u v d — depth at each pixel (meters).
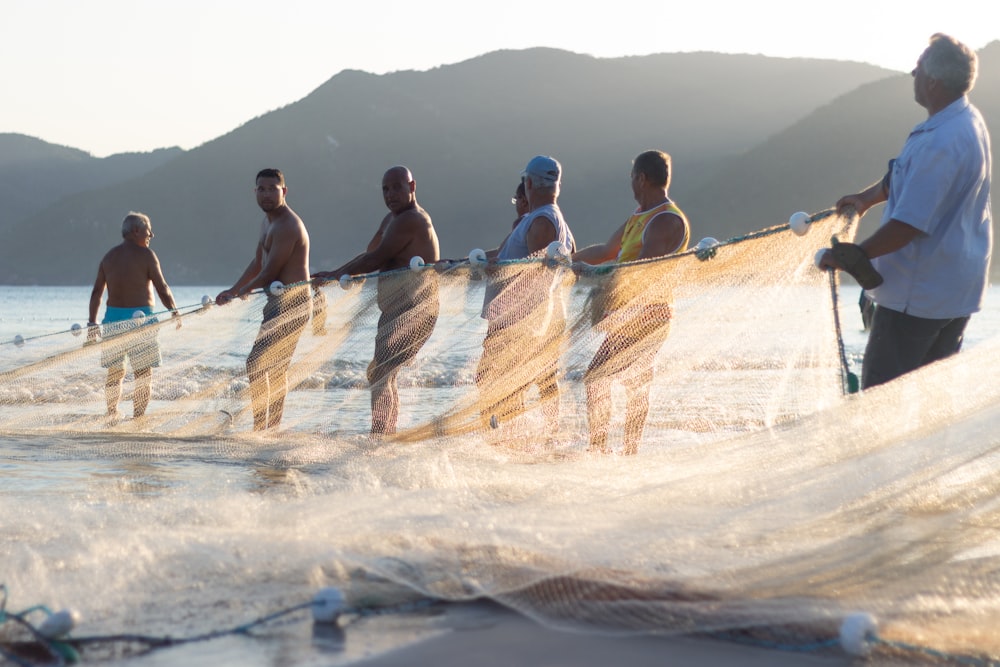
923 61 4.35
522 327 5.73
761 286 4.79
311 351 7.04
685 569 2.85
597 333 5.31
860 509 3.16
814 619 2.49
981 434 3.17
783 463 3.49
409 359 6.65
